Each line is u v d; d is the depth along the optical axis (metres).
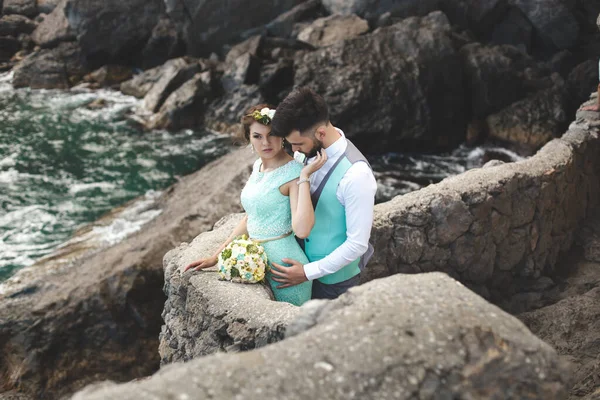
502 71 11.80
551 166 4.75
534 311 4.44
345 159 2.90
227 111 12.32
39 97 13.91
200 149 11.38
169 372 1.70
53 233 8.59
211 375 1.67
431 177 10.32
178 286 3.28
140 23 15.03
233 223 3.84
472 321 1.86
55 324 6.43
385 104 11.19
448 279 2.09
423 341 1.79
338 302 2.06
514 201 4.48
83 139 11.66
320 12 15.05
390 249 4.08
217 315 2.93
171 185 9.91
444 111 11.55
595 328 4.11
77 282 6.79
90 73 15.19
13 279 7.27
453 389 1.72
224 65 13.38
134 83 14.14
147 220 8.52
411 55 11.59
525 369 1.78
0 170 10.35
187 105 12.30
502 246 4.50
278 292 3.15
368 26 13.95
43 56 15.05
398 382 1.70
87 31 14.88
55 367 6.32
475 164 11.02
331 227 3.01
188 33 14.77
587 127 5.45
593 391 3.49
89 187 9.87
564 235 5.10
